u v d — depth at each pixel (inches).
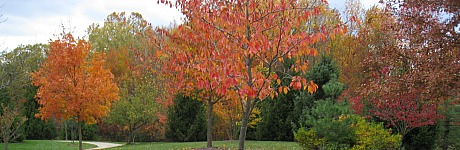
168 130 763.4
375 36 737.6
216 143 586.9
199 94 476.1
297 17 221.1
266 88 203.6
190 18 274.1
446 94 305.1
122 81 1120.2
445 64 309.3
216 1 236.2
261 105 667.4
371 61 385.1
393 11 356.8
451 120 588.1
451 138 605.9
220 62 201.5
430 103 392.5
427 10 326.0
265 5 226.5
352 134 386.0
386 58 368.8
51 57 491.5
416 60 335.3
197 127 728.3
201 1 241.8
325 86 417.7
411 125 450.0
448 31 311.3
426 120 456.1
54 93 486.0
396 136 392.2
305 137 409.1
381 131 388.8
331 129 384.5
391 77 342.6
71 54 491.5
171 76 456.8
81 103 498.6
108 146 818.8
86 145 867.4
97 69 517.0
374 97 366.6
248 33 219.9
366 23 768.3
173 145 583.8
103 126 1159.0
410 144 500.1
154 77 922.1
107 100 530.9
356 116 414.3
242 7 225.3
